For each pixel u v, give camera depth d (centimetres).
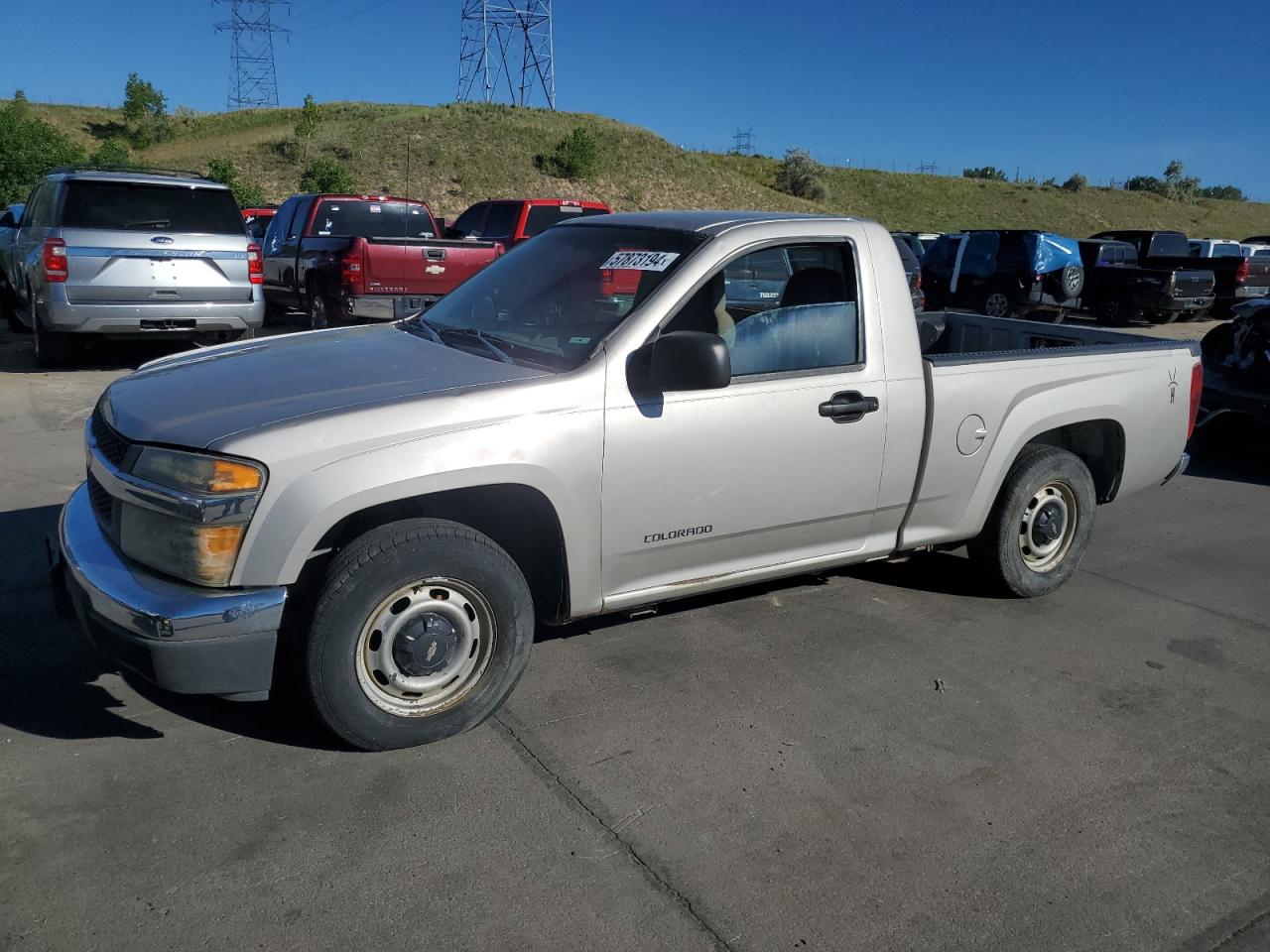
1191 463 830
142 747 327
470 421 318
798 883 277
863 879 280
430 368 350
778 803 313
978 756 348
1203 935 264
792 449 383
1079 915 269
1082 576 540
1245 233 7338
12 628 408
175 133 5566
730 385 368
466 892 266
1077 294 1727
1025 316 1744
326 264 1184
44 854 272
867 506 416
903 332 413
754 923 260
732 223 388
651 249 386
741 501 378
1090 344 540
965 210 6788
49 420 792
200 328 1006
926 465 424
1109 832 307
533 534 360
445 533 320
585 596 359
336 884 266
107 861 271
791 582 503
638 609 383
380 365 356
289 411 309
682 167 5562
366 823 293
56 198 958
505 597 335
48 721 339
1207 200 8125
